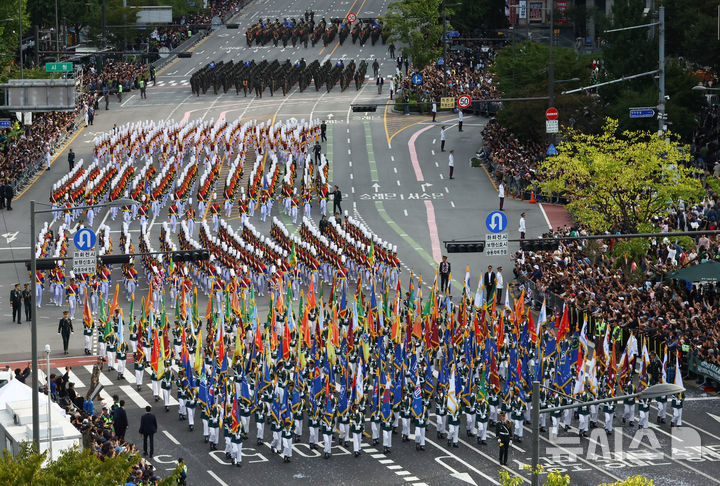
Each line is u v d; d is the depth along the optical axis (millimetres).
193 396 122625
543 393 122250
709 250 162375
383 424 116688
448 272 168000
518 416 119000
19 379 129625
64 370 142875
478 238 195250
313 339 136875
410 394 120625
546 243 143750
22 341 154750
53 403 112500
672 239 169000
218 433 121812
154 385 131375
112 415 118312
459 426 124438
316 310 149750
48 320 164250
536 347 128750
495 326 136500
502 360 132125
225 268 170750
